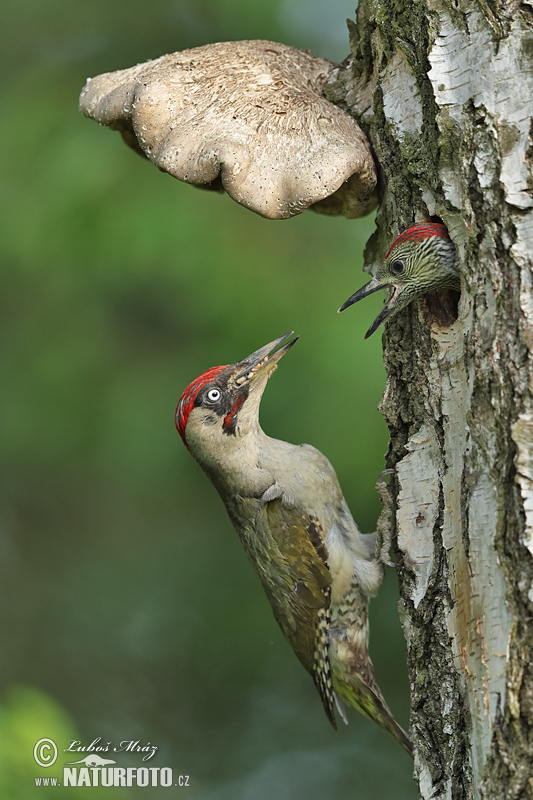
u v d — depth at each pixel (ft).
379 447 35.58
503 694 16.06
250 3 43.73
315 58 25.82
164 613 47.29
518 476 15.99
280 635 46.21
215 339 39.32
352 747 46.83
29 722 28.37
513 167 16.90
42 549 50.19
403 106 20.35
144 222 39.17
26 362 42.14
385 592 43.32
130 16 46.47
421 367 20.25
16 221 39.75
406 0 19.86
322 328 37.96
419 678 18.99
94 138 40.86
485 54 17.60
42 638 49.90
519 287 16.51
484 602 16.88
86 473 45.44
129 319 42.65
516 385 16.29
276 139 22.18
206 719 46.29
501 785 15.78
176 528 48.60
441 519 19.11
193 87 23.68
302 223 40.55
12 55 46.16
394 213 21.48
